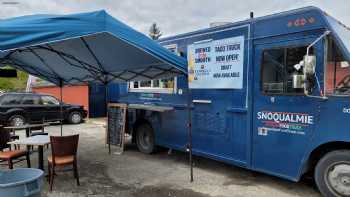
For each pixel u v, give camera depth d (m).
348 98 4.68
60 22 4.67
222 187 6.03
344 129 4.72
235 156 6.21
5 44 4.35
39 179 3.72
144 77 8.18
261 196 5.56
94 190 5.87
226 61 6.32
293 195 5.59
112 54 6.86
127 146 9.88
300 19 5.18
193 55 7.04
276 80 5.50
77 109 16.72
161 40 7.91
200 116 6.91
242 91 6.04
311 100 5.05
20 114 14.88
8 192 3.43
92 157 8.45
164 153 8.88
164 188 5.99
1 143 6.81
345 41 5.05
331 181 5.05
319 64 4.94
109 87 9.96
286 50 5.36
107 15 4.98
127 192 5.77
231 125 6.25
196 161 7.96
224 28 6.34
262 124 5.73
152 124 8.45
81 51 6.82
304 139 5.17
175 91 7.59
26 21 4.58
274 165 5.58
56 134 12.75
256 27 5.80
